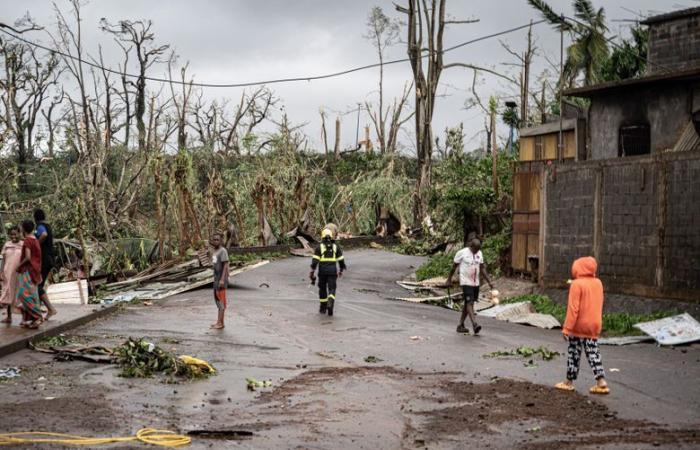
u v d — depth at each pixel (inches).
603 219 747.4
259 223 1456.7
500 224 1104.2
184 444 301.3
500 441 311.4
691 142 824.9
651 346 587.2
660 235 680.4
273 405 371.9
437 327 679.7
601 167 751.1
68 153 1726.1
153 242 1163.9
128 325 657.6
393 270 1238.3
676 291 663.8
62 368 454.6
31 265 570.6
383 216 1785.2
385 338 607.5
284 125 1732.3
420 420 345.4
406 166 2236.7
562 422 341.1
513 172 952.3
